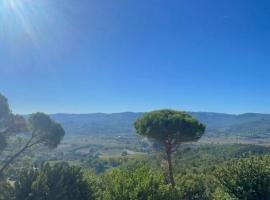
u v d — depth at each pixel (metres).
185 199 48.47
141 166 31.61
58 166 28.17
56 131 34.84
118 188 28.59
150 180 28.88
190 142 43.91
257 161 29.73
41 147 35.31
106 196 28.88
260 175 28.52
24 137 34.53
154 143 44.44
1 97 33.16
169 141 42.72
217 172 30.48
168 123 42.00
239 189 28.67
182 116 43.12
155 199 28.28
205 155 106.88
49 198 26.33
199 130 43.16
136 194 27.88
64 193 26.81
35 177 27.22
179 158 44.91
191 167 80.19
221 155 107.50
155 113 43.88
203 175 55.16
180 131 42.00
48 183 27.00
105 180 33.88
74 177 28.55
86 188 29.06
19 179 27.09
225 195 30.03
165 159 44.06
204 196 49.75
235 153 110.62
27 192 26.66
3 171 32.25
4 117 33.28
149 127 42.69
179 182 50.88
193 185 49.97
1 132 32.41
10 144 33.97
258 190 28.27
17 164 33.53
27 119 34.53
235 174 29.27
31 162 33.69
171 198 29.31
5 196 26.84
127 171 30.86
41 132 34.38
